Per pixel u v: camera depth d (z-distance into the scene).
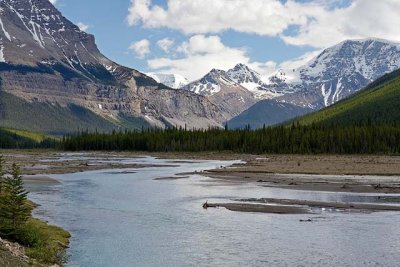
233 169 130.38
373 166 137.00
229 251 40.59
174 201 70.00
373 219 54.75
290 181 99.69
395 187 87.19
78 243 43.56
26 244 39.22
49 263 35.59
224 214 58.62
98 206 65.31
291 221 53.75
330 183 95.12
